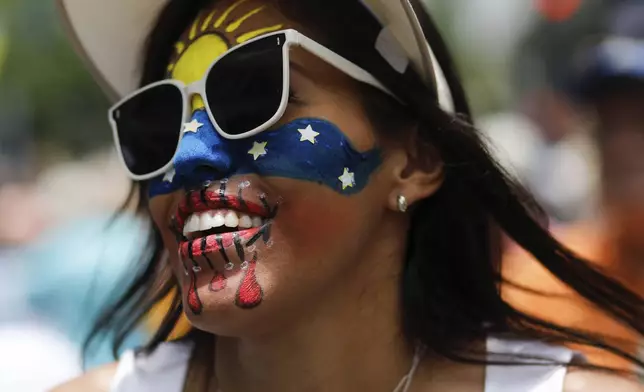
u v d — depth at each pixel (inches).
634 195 84.1
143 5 61.8
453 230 61.8
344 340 55.1
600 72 84.3
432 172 58.9
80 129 366.9
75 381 65.3
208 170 51.3
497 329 61.7
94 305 117.6
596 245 88.7
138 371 63.1
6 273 149.9
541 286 77.8
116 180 233.3
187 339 63.9
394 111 56.9
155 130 53.8
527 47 151.6
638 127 83.5
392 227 57.4
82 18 62.4
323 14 55.1
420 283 61.4
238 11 55.4
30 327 122.3
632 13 86.4
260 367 55.0
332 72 53.9
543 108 139.4
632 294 63.7
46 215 210.8
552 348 59.5
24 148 357.4
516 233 62.7
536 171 134.8
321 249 51.9
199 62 53.9
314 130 51.8
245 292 49.8
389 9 55.3
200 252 50.5
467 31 286.5
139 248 70.9
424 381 58.5
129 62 65.5
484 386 56.6
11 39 375.9
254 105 50.9
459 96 64.2
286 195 51.0
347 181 52.6
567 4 132.8
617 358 65.9
